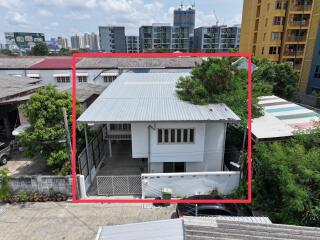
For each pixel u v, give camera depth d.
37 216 11.09
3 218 10.95
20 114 16.88
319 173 8.66
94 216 11.12
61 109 12.24
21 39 110.12
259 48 44.25
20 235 9.99
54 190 12.09
